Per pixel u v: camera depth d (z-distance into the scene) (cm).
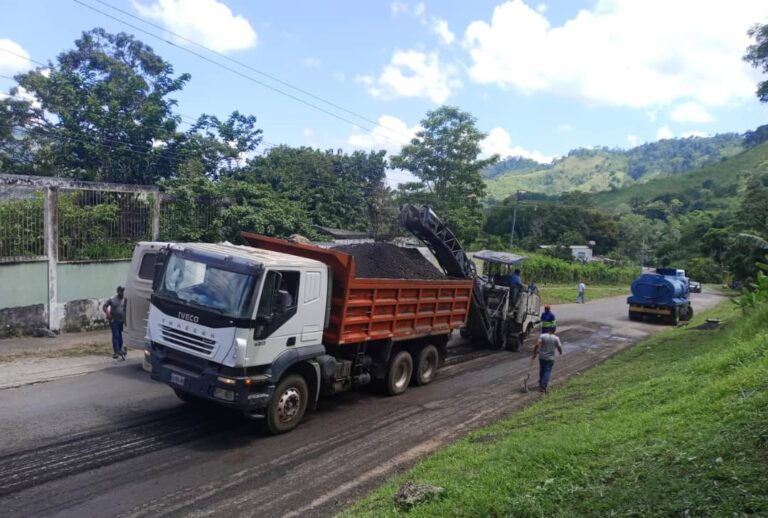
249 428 840
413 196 3866
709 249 5878
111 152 2542
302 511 588
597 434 666
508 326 1734
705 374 883
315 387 891
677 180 15275
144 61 2897
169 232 1753
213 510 579
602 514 441
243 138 2877
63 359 1187
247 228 1984
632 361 1487
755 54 1684
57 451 698
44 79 2664
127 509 567
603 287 5394
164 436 780
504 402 1098
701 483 448
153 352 832
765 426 524
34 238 1399
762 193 2739
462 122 3981
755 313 1364
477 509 487
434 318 1209
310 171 3278
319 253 923
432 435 872
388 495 584
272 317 784
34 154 2711
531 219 8181
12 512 543
